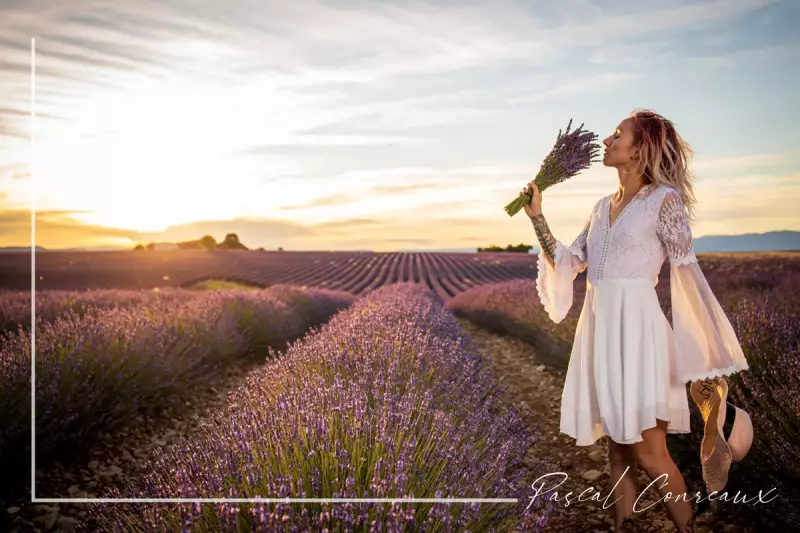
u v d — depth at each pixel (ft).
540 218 8.57
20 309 22.99
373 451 7.21
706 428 7.49
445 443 7.69
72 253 127.54
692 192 7.79
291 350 13.00
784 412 9.79
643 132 7.50
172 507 6.08
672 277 7.49
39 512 9.38
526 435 9.96
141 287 89.66
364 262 155.94
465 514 6.39
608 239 7.73
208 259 152.97
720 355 7.14
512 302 34.71
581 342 8.06
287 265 144.46
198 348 19.22
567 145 8.40
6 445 10.25
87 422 12.07
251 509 5.76
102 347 14.16
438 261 159.12
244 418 8.15
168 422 14.61
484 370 13.58
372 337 13.00
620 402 7.33
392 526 5.62
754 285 39.73
